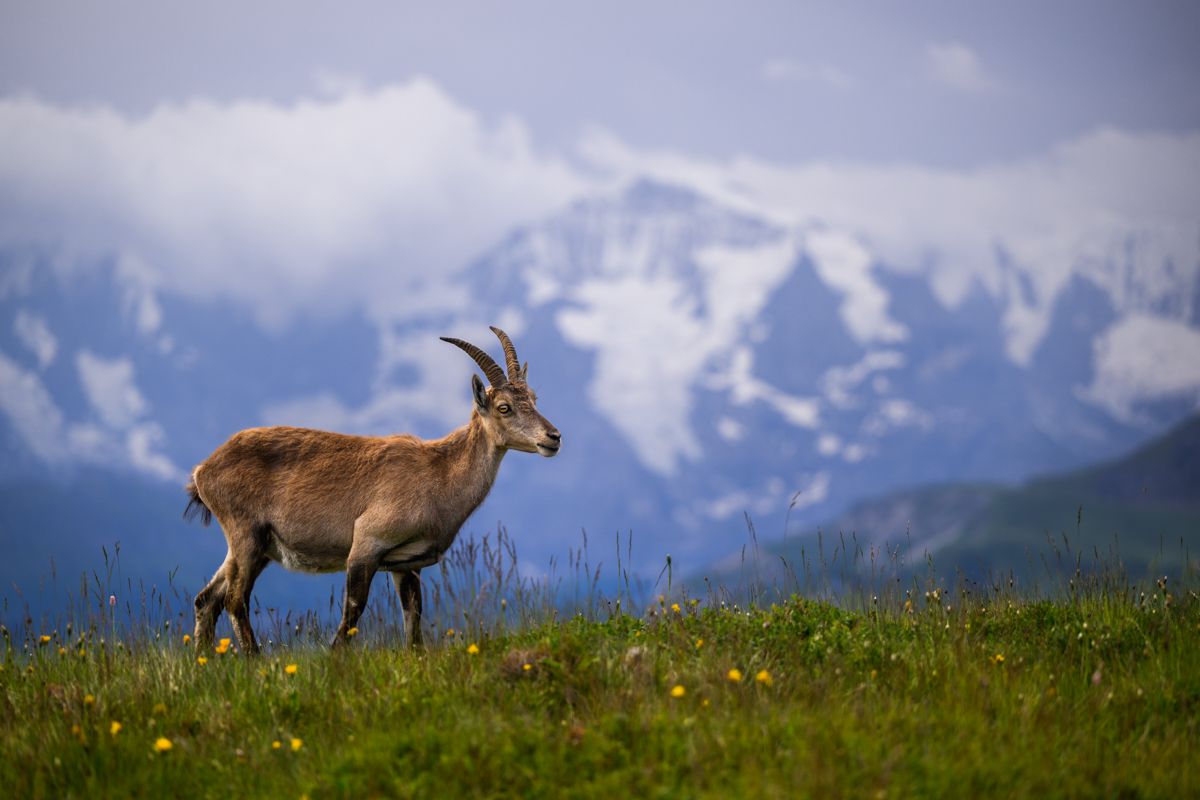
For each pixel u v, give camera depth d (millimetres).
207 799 27625
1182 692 31578
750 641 33781
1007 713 29750
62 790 28344
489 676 31406
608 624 35656
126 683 34219
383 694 31484
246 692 32781
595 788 25750
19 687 34906
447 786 26391
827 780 25062
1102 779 26625
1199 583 40719
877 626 35875
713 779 25609
